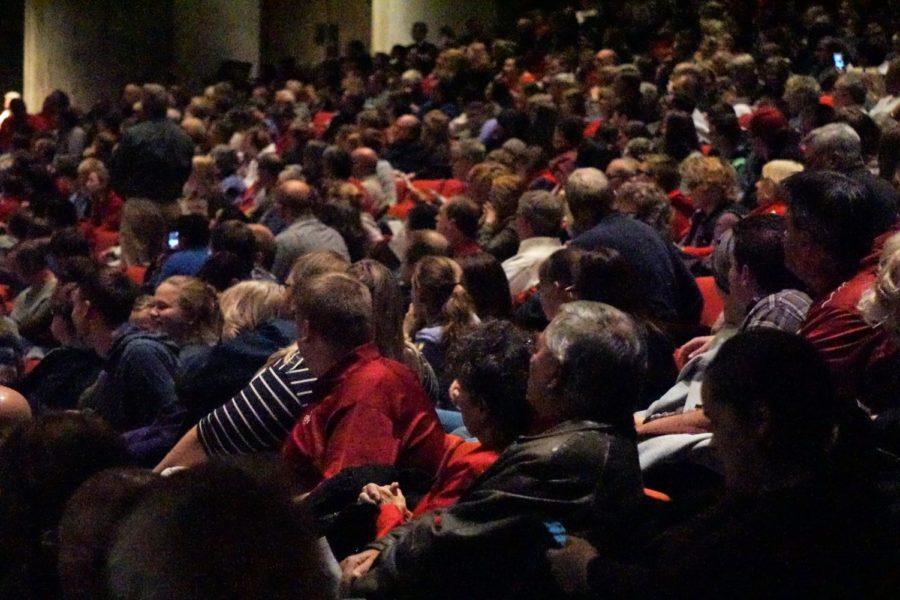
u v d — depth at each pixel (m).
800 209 3.88
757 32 17.80
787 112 11.90
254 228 8.42
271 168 12.09
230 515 1.48
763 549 2.70
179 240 8.77
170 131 11.06
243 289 5.65
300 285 4.31
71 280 7.41
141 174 11.03
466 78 17.44
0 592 2.53
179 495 1.49
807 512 2.71
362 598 3.39
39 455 2.72
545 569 3.16
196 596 1.44
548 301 4.82
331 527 3.80
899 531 2.78
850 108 7.98
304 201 8.98
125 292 6.17
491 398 3.78
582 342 3.35
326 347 4.22
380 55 21.42
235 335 5.52
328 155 11.16
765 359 2.80
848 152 5.69
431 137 13.71
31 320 8.03
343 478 3.87
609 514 3.24
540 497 3.23
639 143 10.35
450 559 3.27
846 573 2.70
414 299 5.86
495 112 15.25
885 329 3.47
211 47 25.47
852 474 2.80
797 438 2.77
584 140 10.05
